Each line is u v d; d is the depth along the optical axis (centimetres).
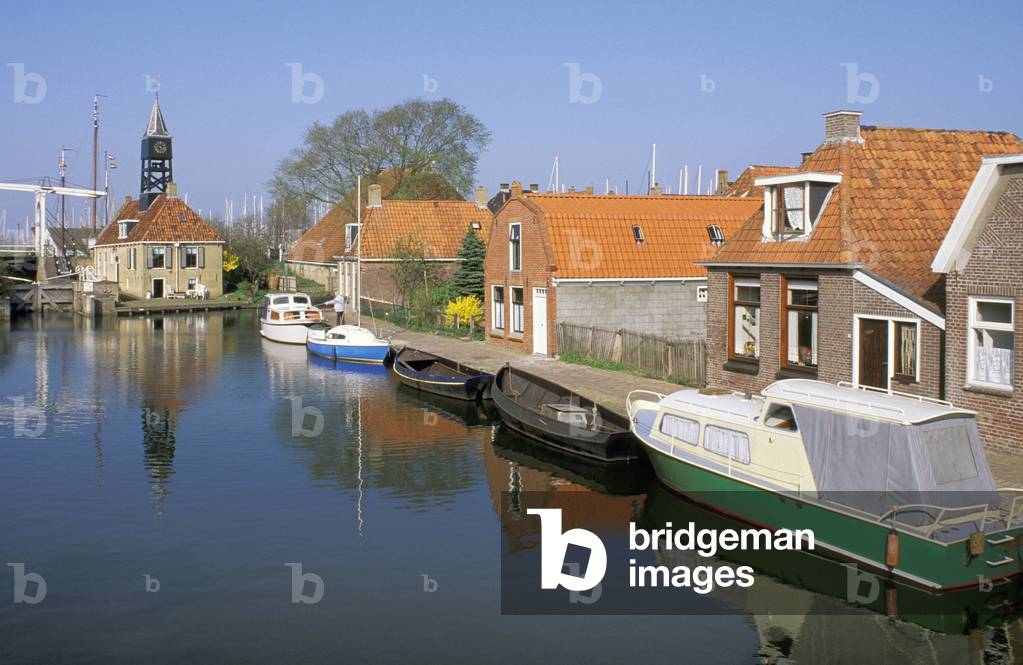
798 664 1030
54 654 1039
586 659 1035
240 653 1044
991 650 1062
